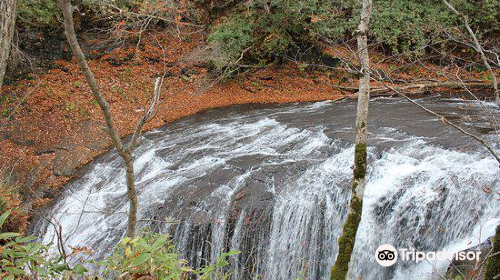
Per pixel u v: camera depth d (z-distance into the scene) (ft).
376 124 30.30
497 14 41.91
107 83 41.88
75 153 33.94
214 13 43.55
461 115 30.86
